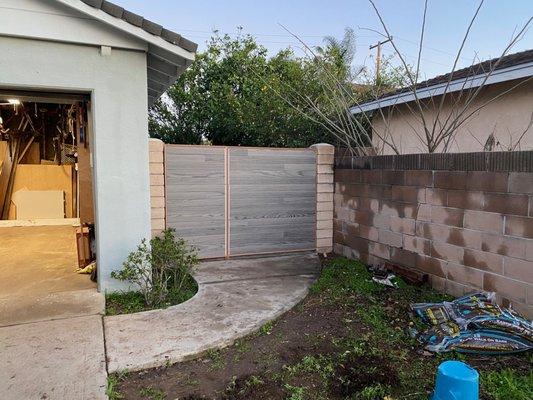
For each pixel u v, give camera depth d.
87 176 5.48
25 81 3.64
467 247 3.77
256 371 2.71
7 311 3.59
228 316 3.54
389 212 4.80
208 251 5.42
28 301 3.82
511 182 3.34
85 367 2.67
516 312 3.31
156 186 5.02
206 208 5.35
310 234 5.96
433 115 6.89
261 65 10.21
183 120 10.58
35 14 3.58
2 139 9.65
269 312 3.63
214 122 9.66
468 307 3.29
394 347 3.02
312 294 4.18
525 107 5.59
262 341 3.16
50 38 3.64
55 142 10.27
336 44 7.71
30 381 2.50
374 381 2.55
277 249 5.79
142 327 3.30
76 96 4.14
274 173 5.68
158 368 2.75
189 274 4.75
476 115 6.31
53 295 3.98
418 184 4.33
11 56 3.59
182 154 5.17
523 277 3.27
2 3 3.48
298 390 2.45
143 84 4.02
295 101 7.93
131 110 3.99
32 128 9.98
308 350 3.00
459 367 2.21
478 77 5.41
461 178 3.80
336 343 3.10
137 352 2.87
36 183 9.76
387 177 4.80
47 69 3.69
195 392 2.46
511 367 2.70
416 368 2.71
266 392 2.46
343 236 5.77
